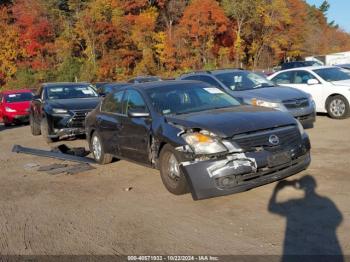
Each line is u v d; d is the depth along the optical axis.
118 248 4.55
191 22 52.47
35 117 13.69
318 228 4.57
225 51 56.88
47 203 6.29
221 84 11.05
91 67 51.59
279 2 59.88
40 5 58.09
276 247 4.24
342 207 5.08
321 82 12.60
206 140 5.40
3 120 19.22
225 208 5.42
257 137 5.45
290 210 5.14
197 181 5.38
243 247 4.31
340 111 12.18
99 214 5.64
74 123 11.57
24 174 8.23
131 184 6.95
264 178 5.41
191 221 5.12
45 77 50.75
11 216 5.83
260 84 11.23
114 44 54.34
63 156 9.53
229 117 5.87
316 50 75.31
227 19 55.69
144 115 6.71
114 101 8.04
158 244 4.56
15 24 55.53
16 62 53.62
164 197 6.10
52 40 57.12
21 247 4.76
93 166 8.45
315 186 5.90
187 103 6.82
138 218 5.37
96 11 54.53
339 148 8.20
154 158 6.56
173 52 52.88
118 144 7.62
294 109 10.16
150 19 53.53
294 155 5.63
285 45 64.44
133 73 52.72
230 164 5.27
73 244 4.74
